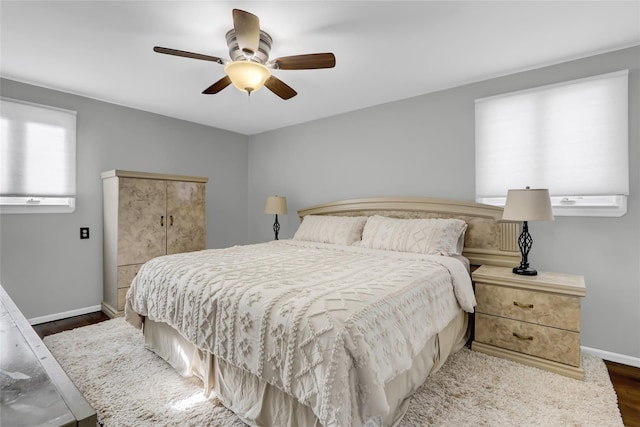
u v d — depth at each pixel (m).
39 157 2.94
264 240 4.72
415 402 1.72
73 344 2.46
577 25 1.98
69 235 3.17
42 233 3.01
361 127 3.65
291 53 2.33
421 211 3.11
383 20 1.92
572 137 2.39
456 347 2.25
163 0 1.72
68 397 0.68
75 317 3.16
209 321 1.63
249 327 1.43
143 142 3.70
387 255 2.50
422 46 2.24
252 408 1.51
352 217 3.44
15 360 0.82
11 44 2.20
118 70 2.62
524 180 2.59
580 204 2.41
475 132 2.86
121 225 3.11
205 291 1.70
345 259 2.37
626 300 2.24
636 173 2.20
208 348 1.63
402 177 3.34
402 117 3.33
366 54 2.36
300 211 4.13
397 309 1.47
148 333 2.35
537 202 2.15
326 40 2.15
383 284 1.63
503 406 1.69
